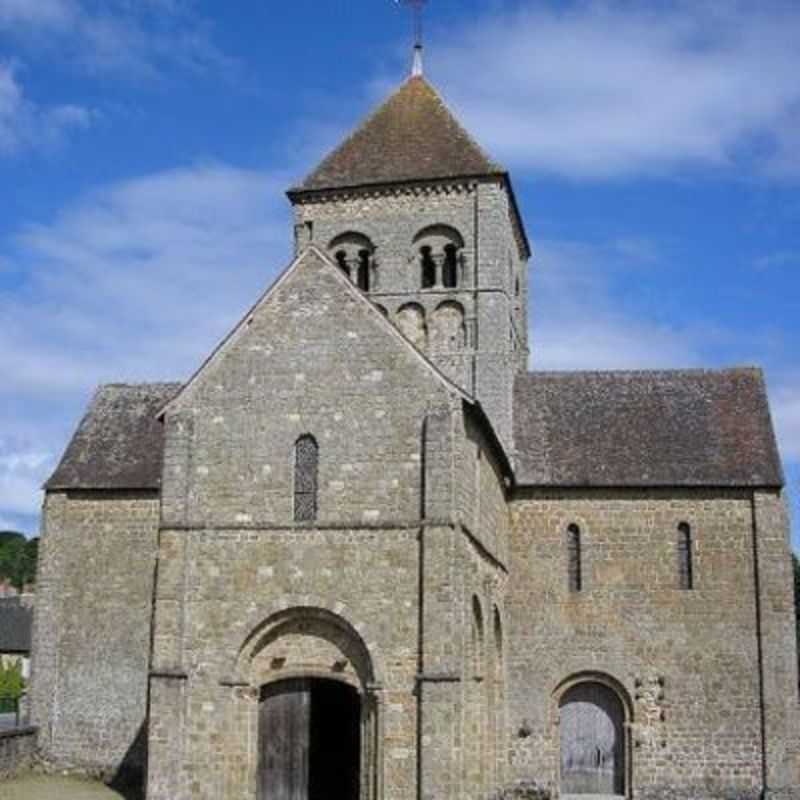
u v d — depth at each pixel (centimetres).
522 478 3881
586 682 3753
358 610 2794
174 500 2936
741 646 3697
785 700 3631
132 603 3916
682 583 3769
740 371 4272
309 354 2983
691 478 3822
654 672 3706
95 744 3825
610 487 3841
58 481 4053
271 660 2862
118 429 4253
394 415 2895
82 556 3988
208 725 2808
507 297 4303
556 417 4153
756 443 3941
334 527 2853
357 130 4603
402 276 4338
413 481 2845
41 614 3956
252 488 2922
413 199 4391
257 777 2839
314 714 3198
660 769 3644
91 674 3884
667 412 4128
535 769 3672
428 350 4262
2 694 7281
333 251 4422
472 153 4388
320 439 2920
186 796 2769
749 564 3756
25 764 3800
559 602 3788
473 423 3052
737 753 3628
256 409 2972
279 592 2844
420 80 4703
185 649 2850
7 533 14688
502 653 3662
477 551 3106
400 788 2680
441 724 2664
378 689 2733
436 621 2723
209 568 2888
